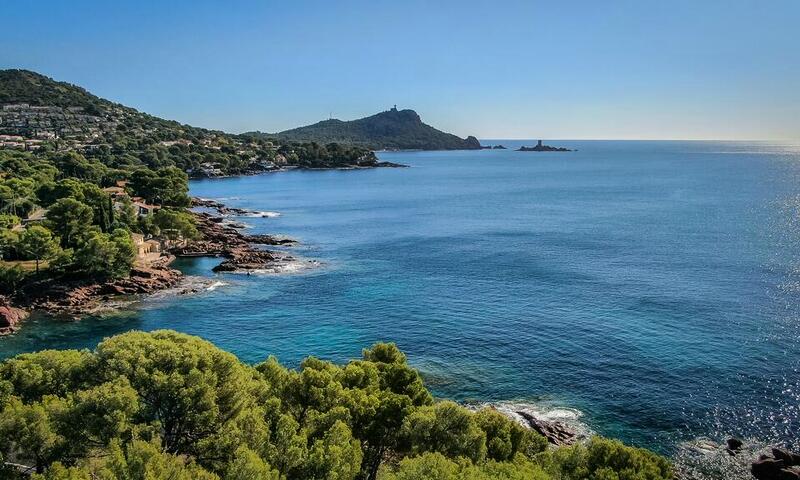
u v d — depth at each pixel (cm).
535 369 6944
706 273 11344
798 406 6006
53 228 11431
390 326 8569
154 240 13675
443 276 11538
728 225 17150
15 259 10750
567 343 7731
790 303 9262
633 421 5759
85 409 2991
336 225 18375
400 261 12975
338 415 3644
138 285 10331
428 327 8494
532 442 4500
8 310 8606
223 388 3394
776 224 17112
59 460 2923
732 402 6103
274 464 3041
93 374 3491
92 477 2806
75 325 8575
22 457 2927
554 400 6175
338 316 9069
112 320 8812
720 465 5044
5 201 14125
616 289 10269
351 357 7425
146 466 2511
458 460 3369
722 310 8962
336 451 3100
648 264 12225
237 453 2791
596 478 3203
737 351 7356
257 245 14912
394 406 3931
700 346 7538
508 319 8775
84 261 10056
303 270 12156
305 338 8112
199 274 11812
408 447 3956
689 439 5450
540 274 11519
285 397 3931
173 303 9700
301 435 3356
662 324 8381
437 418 3866
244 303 9756
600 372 6831
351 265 12606
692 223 17675
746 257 12706
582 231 16650
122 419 2927
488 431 4228
